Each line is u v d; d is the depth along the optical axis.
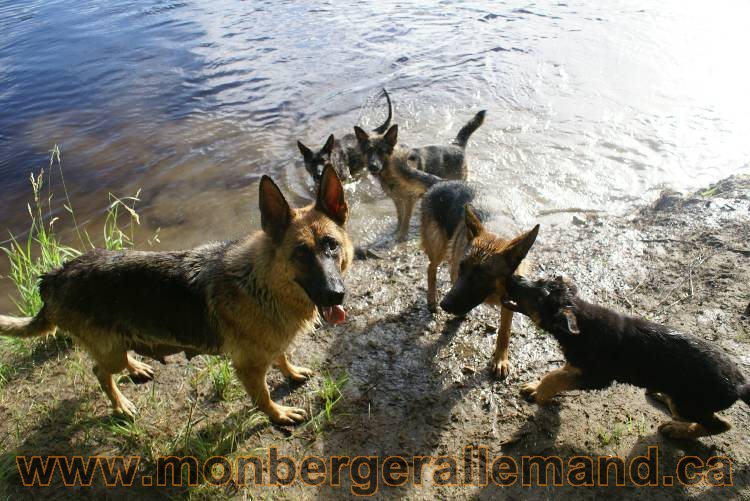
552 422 3.88
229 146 9.15
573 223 6.56
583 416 3.91
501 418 3.95
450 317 5.08
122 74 12.10
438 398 4.16
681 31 12.34
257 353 3.70
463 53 12.09
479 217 4.80
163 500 3.47
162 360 4.07
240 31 14.43
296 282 3.46
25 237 6.96
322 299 3.26
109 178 8.26
